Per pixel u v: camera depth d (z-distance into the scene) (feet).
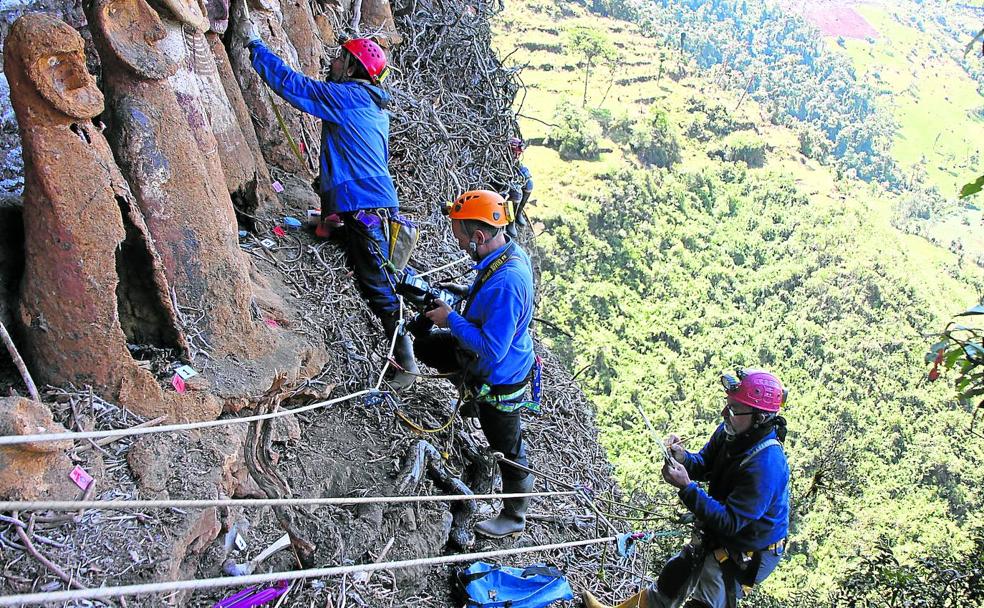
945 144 508.53
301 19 19.30
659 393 192.34
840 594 28.48
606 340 208.85
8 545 8.07
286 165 17.65
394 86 24.20
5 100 12.82
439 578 12.96
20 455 8.25
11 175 12.58
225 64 15.34
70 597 6.18
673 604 11.78
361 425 14.03
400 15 26.71
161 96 10.91
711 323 233.35
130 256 10.46
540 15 404.36
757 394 10.37
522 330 12.12
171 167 10.99
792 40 535.60
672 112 355.15
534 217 238.89
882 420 189.26
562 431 19.47
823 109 435.53
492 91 28.76
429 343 13.80
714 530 10.75
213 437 10.55
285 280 15.05
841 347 224.74
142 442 9.74
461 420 15.87
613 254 248.32
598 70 372.79
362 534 11.96
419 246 20.76
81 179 9.16
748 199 306.96
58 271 9.31
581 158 284.82
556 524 15.87
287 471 12.18
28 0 13.41
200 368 11.23
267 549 11.07
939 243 342.44
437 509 13.37
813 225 293.84
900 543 119.96
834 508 118.42
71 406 9.52
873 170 421.59
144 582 8.60
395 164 22.17
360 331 15.48
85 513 8.79
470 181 25.41
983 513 136.46
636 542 17.15
